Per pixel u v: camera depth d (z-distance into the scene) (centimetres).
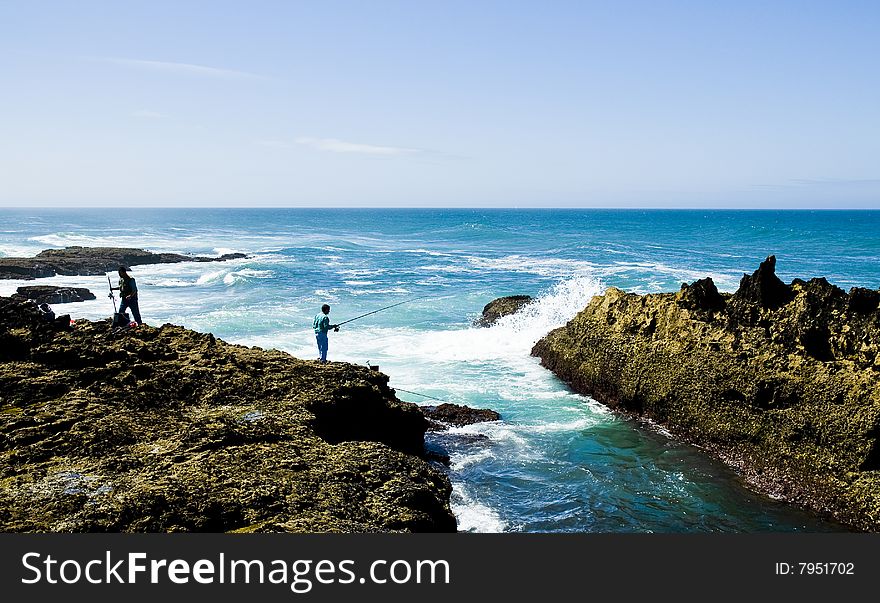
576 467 1156
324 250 6078
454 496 1026
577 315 1761
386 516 755
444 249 6450
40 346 1034
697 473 1148
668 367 1397
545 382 1670
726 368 1280
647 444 1277
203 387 1031
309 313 2588
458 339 2067
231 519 687
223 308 2730
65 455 784
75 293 3072
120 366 1028
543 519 962
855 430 1055
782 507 1038
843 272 4116
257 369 1105
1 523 628
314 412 998
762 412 1205
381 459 897
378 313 2589
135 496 683
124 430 854
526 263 4816
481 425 1356
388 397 1167
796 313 1275
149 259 4772
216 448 831
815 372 1166
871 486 1004
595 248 6128
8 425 827
